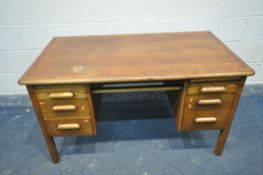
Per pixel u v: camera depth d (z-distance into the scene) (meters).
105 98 1.84
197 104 1.08
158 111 1.76
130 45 1.29
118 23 1.53
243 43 1.66
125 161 1.34
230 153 1.36
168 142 1.46
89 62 1.09
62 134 1.17
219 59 1.09
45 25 1.51
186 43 1.30
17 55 1.62
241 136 1.49
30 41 1.57
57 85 0.98
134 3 1.46
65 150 1.42
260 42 1.65
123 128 1.60
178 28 1.57
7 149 1.45
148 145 1.45
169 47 1.25
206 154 1.37
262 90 1.86
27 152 1.42
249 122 1.61
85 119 1.11
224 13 1.52
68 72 1.00
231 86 1.03
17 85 1.78
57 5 1.44
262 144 1.42
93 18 1.50
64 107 1.05
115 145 1.45
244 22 1.56
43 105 1.04
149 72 0.98
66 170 1.29
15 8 1.43
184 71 0.98
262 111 1.71
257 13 1.52
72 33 1.56
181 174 1.24
